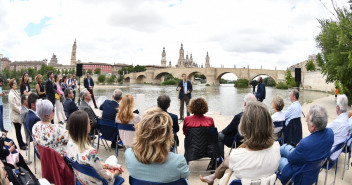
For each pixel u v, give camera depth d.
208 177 3.21
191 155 4.40
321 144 3.11
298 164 3.18
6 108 17.72
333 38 19.83
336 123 4.11
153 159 2.37
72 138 2.96
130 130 4.85
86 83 13.63
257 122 2.48
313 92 48.38
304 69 86.19
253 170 2.47
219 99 32.44
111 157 3.65
